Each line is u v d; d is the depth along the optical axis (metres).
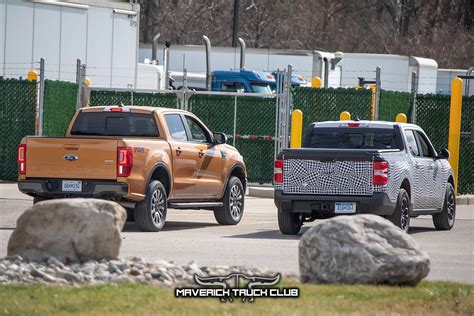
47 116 65.94
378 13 162.25
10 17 75.75
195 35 160.00
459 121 61.53
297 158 41.06
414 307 22.69
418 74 100.19
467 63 163.25
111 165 40.06
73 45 78.69
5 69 75.88
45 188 40.53
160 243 36.47
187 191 43.94
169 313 21.39
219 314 21.34
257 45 160.12
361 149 40.91
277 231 43.84
